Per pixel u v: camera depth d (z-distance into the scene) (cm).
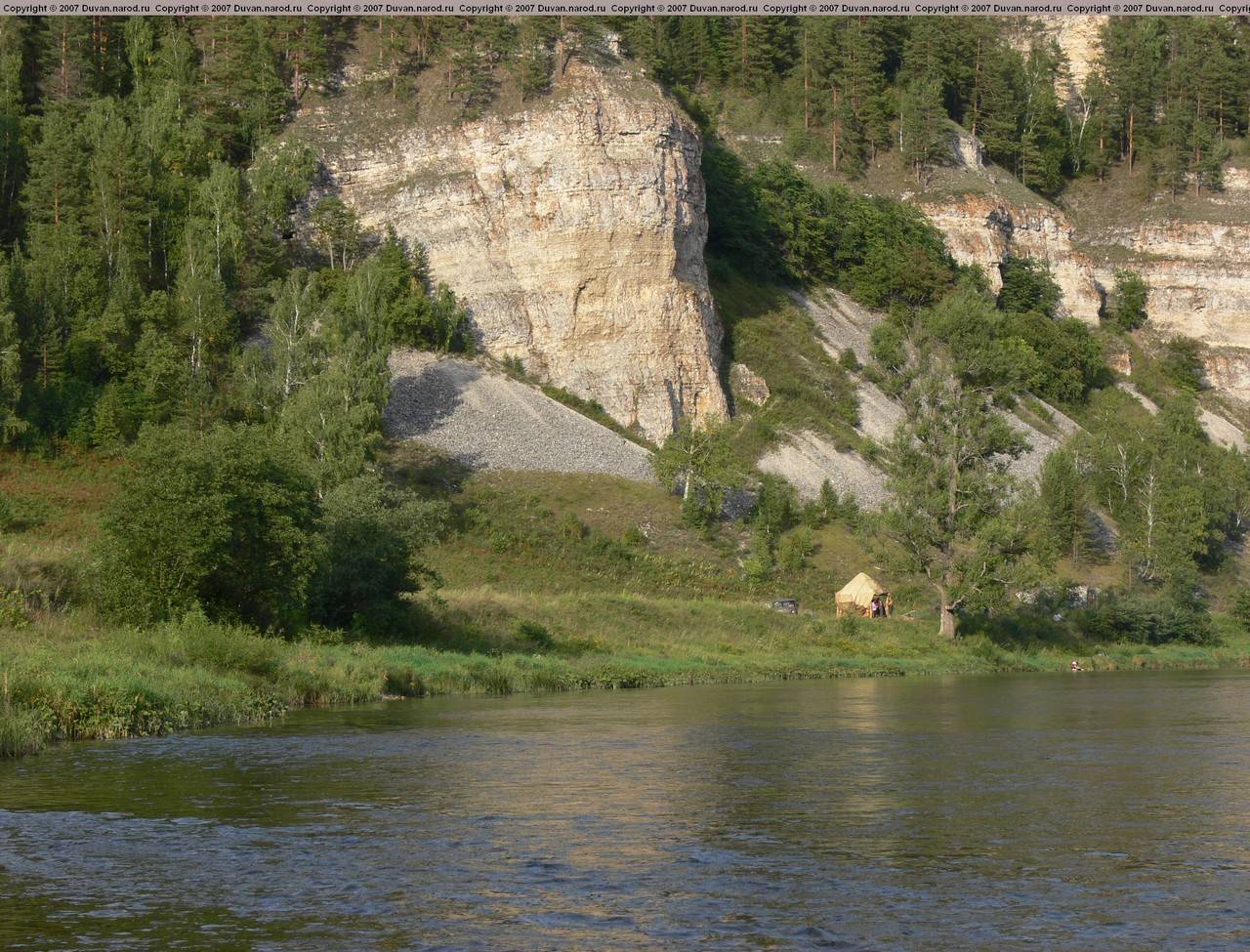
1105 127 18700
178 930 1320
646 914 1379
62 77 12188
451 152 11569
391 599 5475
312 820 1886
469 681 4562
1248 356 15775
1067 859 1636
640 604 6919
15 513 7262
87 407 8619
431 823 1866
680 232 11281
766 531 9169
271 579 4559
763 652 6525
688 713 3691
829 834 1795
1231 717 3641
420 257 11162
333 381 8269
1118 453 11806
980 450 7300
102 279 9744
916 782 2283
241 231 10394
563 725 3253
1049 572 8375
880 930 1318
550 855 1653
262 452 4669
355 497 5547
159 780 2241
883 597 8212
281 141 11644
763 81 16962
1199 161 17638
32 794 2088
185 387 8900
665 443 9588
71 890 1475
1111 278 16588
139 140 10800
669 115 11419
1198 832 1816
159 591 4278
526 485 9188
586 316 10869
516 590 7488
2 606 3972
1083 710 3900
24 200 10806
